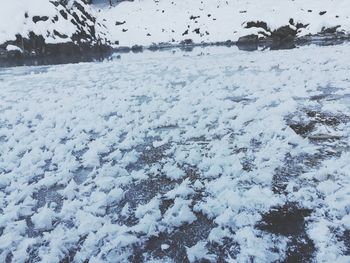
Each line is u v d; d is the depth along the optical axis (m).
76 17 24.86
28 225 2.94
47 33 21.19
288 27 25.09
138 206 3.03
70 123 5.54
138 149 4.36
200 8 34.22
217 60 12.97
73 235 2.68
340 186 2.97
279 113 5.17
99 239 2.59
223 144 4.13
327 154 3.69
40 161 4.11
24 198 3.38
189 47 24.38
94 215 2.95
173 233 2.62
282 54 13.62
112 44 29.02
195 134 4.57
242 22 28.58
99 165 3.95
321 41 21.02
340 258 2.14
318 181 3.14
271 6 29.95
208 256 2.32
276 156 3.65
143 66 12.53
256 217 2.68
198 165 3.67
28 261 2.49
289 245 2.36
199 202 2.98
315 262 2.19
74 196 3.33
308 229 2.50
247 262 2.24
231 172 3.41
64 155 4.27
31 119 6.09
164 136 4.68
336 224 2.52
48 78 11.09
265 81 7.61
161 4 37.28
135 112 5.88
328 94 6.16
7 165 4.13
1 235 2.80
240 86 7.29
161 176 3.57
